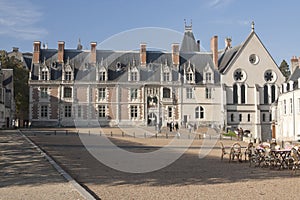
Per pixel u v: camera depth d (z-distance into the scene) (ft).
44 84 218.59
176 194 35.47
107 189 37.60
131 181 42.52
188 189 38.06
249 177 47.26
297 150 58.13
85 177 45.09
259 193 36.37
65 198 32.58
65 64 222.89
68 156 68.28
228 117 211.61
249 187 39.63
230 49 239.30
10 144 92.07
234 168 56.80
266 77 217.77
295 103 167.73
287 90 182.50
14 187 37.55
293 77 183.73
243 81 215.10
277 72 217.97
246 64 216.33
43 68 220.43
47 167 52.06
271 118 214.07
